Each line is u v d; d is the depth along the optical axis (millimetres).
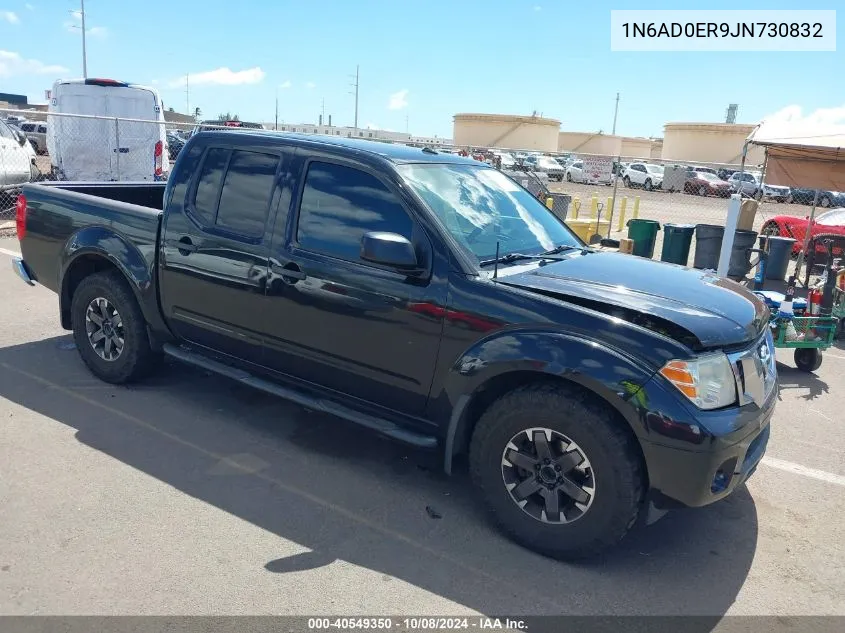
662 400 2979
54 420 4492
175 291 4555
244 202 4246
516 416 3283
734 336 3203
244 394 5125
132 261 4703
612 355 3059
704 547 3514
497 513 3439
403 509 3693
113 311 4977
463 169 4371
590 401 3127
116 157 13266
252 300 4148
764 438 3566
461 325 3422
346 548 3307
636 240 12305
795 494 4133
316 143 4062
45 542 3201
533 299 3303
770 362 3633
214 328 4426
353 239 3801
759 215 23266
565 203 13789
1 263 9172
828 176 10586
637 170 34844
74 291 5277
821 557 3475
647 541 3541
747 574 3301
